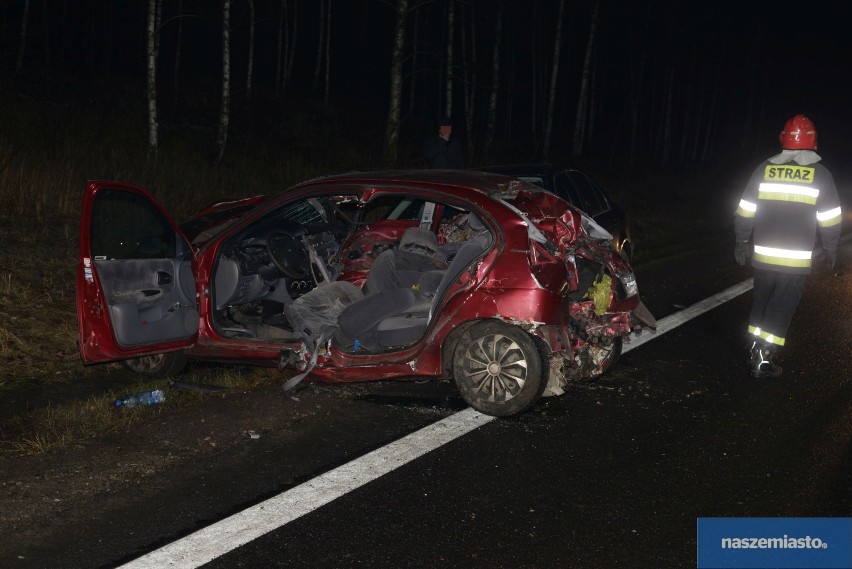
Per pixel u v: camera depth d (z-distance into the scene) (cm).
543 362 532
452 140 1123
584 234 604
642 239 1477
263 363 583
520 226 535
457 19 3538
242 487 431
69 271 866
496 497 427
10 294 765
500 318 530
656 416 555
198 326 595
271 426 517
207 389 575
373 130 2559
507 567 359
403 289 569
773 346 642
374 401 570
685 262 1230
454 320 536
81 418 524
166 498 417
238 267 607
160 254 582
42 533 379
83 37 3697
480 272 535
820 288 1038
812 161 627
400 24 1925
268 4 3628
